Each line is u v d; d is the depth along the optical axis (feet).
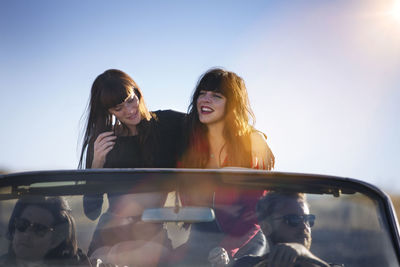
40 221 9.87
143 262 9.95
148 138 16.74
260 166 16.47
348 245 9.52
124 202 10.10
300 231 9.82
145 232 10.07
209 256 9.75
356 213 9.78
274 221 9.94
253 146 16.43
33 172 10.29
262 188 10.16
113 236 10.01
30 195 10.03
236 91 16.07
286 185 10.16
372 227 9.52
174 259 9.89
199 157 16.28
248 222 9.98
